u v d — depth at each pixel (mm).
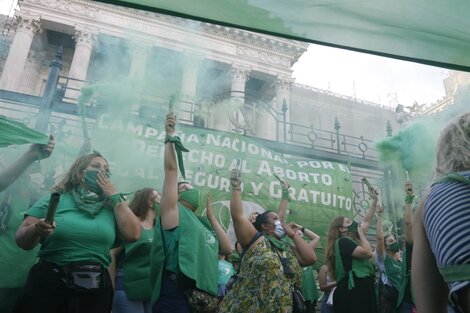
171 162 2395
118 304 2734
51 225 2010
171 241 2256
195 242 2240
